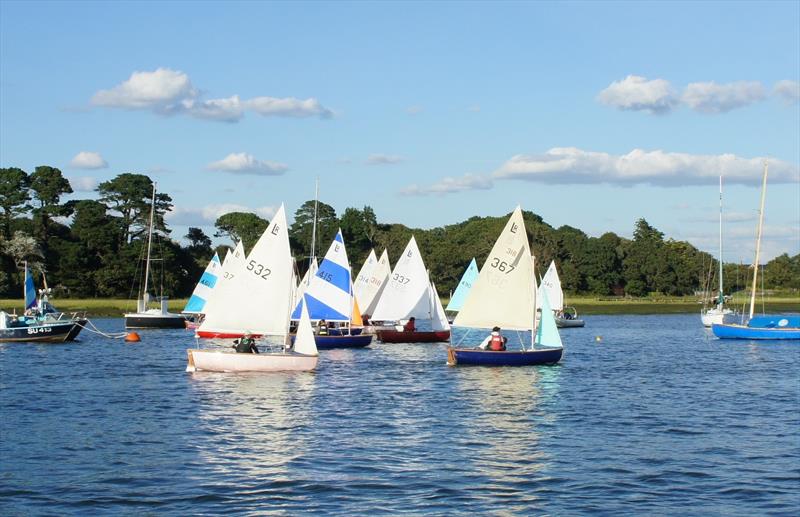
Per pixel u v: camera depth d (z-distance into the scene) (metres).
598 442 32.06
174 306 143.88
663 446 31.41
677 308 175.00
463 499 24.42
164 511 23.27
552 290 126.69
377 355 66.31
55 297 154.25
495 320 57.38
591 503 24.11
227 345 78.19
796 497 24.73
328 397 42.91
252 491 25.11
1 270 150.25
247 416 37.22
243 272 52.50
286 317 52.81
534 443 31.83
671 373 56.03
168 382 48.34
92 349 73.00
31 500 24.23
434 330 80.38
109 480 26.27
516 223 57.00
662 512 23.36
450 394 44.38
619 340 92.88
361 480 26.33
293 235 195.75
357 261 191.62
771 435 33.62
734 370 58.44
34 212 161.25
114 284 157.25
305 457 29.30
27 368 56.56
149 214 161.88
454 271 187.75
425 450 30.47
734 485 25.97
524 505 23.92
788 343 86.94
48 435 33.00
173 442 31.69
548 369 56.97
